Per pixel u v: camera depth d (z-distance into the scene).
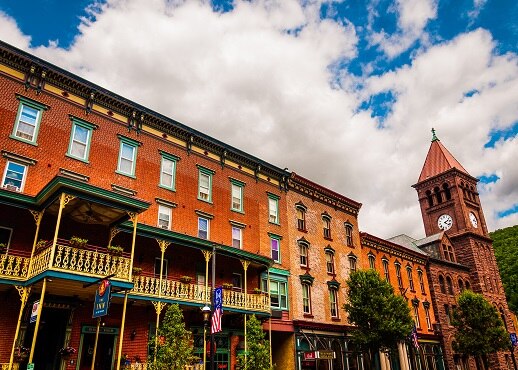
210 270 25.25
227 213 27.91
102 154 22.39
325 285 33.53
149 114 24.91
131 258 17.67
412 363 38.75
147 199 23.53
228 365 24.42
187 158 26.70
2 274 15.98
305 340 29.75
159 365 17.77
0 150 18.69
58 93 21.55
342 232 37.66
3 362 16.47
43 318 18.38
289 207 33.06
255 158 30.86
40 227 18.77
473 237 56.06
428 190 63.09
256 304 24.75
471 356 46.16
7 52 19.91
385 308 29.83
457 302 44.53
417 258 46.06
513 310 69.31
